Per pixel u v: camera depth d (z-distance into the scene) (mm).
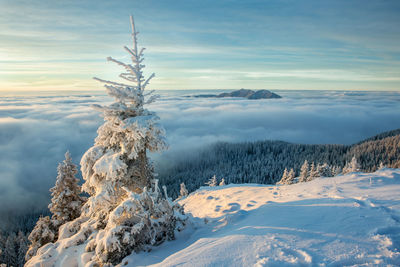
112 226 7379
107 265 7023
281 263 4359
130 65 9180
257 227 6395
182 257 5359
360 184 10734
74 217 15875
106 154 9492
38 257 9359
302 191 11656
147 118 9117
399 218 5777
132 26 9180
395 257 4199
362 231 5305
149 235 7594
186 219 8844
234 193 16297
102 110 9023
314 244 4973
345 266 4129
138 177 9984
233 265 4574
